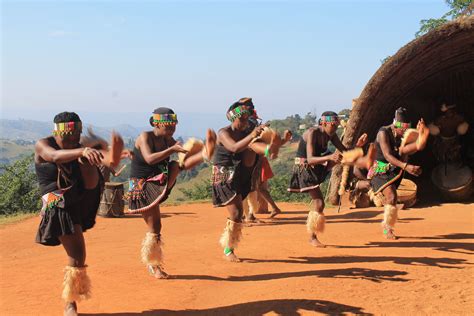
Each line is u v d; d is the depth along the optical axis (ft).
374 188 28.43
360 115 44.88
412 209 42.60
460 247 25.49
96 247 28.17
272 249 25.64
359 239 28.27
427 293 16.99
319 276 19.48
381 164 27.86
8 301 17.79
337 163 25.77
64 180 15.38
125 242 29.76
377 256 23.32
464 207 42.83
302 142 26.14
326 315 15.01
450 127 48.55
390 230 28.19
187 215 41.14
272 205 37.40
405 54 42.29
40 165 15.34
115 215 40.34
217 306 16.61
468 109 54.39
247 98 21.84
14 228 36.55
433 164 56.24
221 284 19.39
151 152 19.01
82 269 15.92
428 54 43.68
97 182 16.17
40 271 22.20
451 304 15.83
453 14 85.97
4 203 57.06
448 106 48.39
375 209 42.34
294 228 32.50
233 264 22.54
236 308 16.10
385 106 48.03
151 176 19.58
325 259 23.04
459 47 44.27
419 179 56.13
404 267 20.74
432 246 25.84
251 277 20.26
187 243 28.25
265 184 37.17
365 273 19.77
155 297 17.81
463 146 53.21
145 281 19.85
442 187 47.14
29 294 18.61
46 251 28.68
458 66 49.32
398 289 17.48
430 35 41.63
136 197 19.61
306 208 44.04
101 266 22.38
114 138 13.71
